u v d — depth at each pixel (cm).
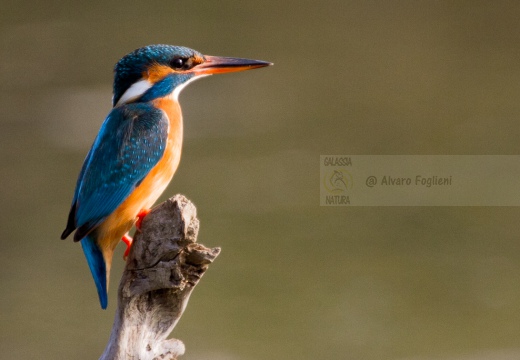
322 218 1532
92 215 747
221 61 866
